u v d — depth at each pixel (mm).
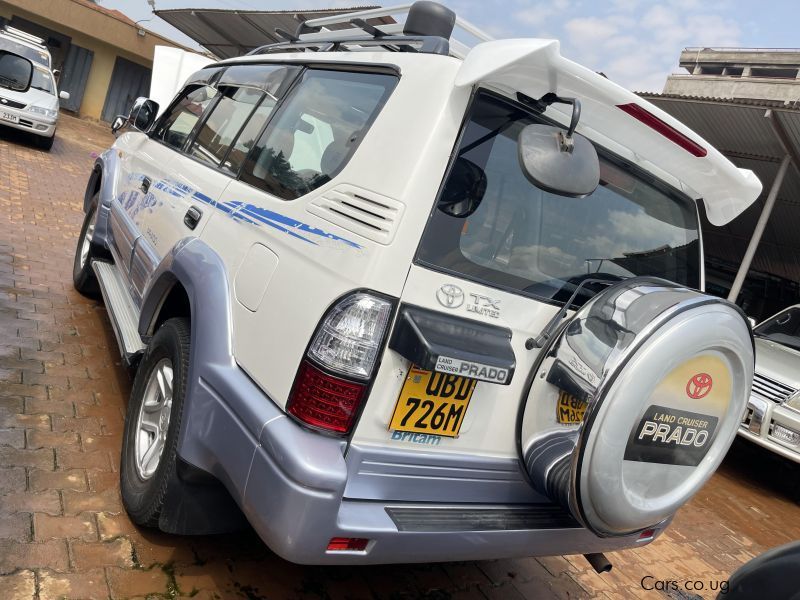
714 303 2189
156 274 2936
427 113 2090
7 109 11930
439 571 3195
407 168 2049
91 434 3295
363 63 2490
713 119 9086
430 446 2223
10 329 4230
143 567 2527
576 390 2158
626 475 2205
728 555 4488
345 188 2168
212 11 14984
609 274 2561
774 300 11820
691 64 33656
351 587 2840
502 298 2232
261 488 2002
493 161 2191
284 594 2648
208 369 2328
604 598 3443
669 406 2197
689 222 2842
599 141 2459
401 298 2041
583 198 2463
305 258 2172
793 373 6133
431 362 1976
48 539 2502
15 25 22453
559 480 2203
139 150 4426
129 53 23812
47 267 5754
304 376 2027
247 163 2816
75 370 3930
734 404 2406
